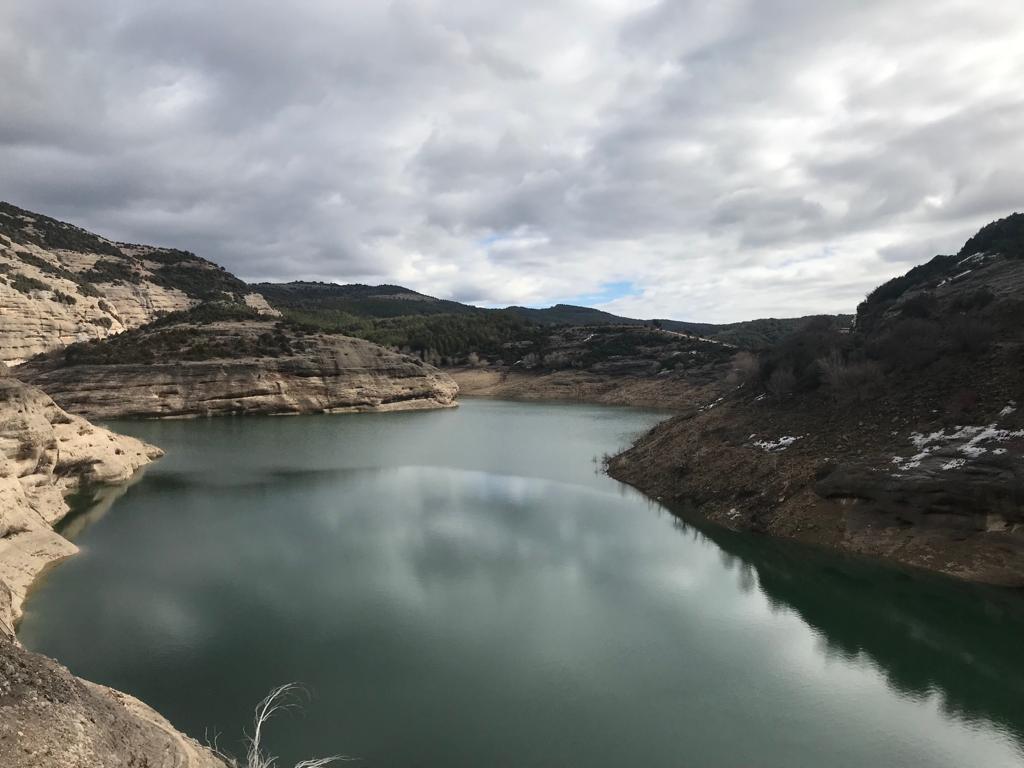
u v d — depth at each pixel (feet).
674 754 47.85
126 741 30.22
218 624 68.08
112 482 141.90
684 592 78.69
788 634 67.87
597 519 111.45
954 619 71.05
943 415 100.42
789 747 49.08
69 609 71.36
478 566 86.79
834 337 159.33
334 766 45.14
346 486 139.44
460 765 46.03
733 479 119.03
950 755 48.39
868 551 89.25
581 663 61.05
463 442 210.59
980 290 140.26
